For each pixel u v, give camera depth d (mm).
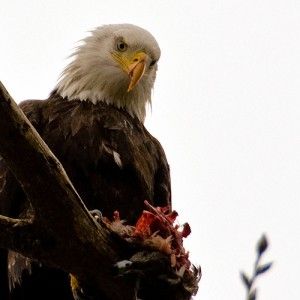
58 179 7809
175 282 8266
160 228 8453
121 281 8344
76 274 8453
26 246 8211
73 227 8062
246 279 4332
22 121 7520
